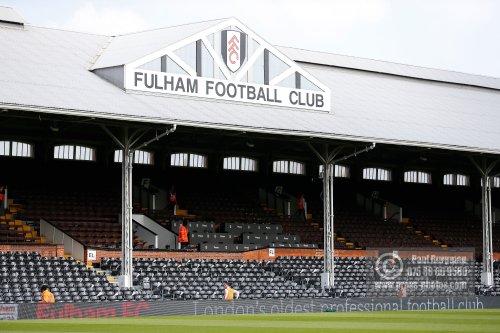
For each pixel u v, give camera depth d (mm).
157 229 59719
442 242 71250
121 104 46781
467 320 35656
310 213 69000
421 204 75250
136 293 47000
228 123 48219
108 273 50188
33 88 45594
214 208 64625
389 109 61594
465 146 57125
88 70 51562
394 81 70250
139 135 49125
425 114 63031
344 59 70875
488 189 60750
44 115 45250
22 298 43594
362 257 61594
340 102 59906
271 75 54344
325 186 54250
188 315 43156
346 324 32844
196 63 51750
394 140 53938
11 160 58969
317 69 67250
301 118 53375
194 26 53750
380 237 68750
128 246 46906
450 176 78500
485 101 71750
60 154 61125
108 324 33281
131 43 54969
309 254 60094
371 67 70875
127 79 49250
